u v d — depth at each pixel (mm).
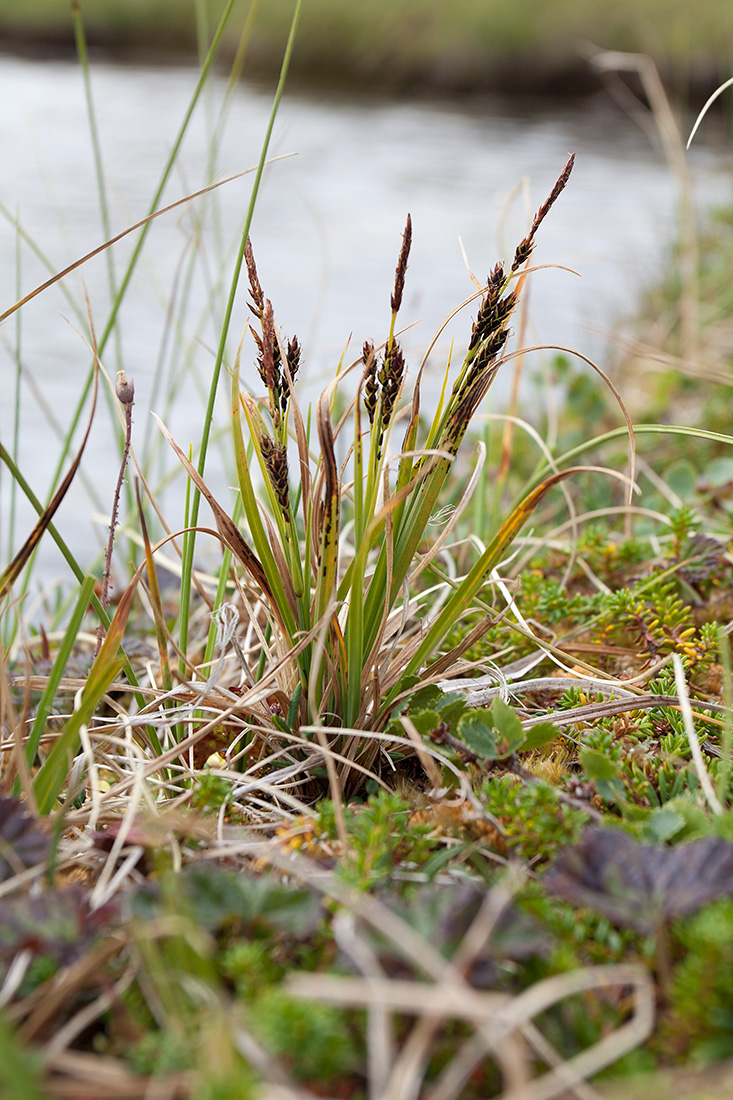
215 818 618
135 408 1511
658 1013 553
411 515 645
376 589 646
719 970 540
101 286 1963
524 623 687
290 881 589
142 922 553
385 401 634
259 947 556
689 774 626
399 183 3092
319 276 2154
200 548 900
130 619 818
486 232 2547
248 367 1336
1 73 4926
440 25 5539
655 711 665
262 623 753
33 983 551
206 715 666
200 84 690
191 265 818
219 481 1325
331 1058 528
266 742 647
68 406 1526
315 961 560
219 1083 516
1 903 557
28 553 623
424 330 1803
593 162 3494
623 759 638
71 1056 542
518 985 555
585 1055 535
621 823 590
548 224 2615
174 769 651
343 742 644
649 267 2148
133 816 606
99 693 605
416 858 592
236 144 3461
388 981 542
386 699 647
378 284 2117
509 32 5469
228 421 1129
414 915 549
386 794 609
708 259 1944
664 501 854
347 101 4855
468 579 644
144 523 639
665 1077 529
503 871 592
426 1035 525
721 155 3201
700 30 5168
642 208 2781
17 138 3410
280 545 661
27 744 638
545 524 901
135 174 2939
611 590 778
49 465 1360
